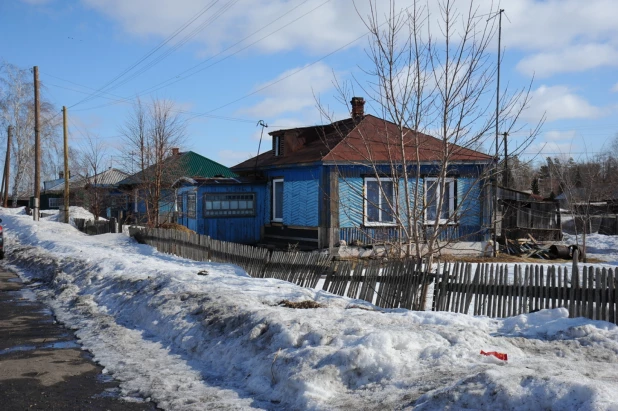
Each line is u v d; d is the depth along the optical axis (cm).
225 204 2297
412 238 995
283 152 2248
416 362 594
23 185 6194
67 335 909
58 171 5978
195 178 2312
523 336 719
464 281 875
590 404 409
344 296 1021
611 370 559
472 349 628
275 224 2230
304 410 541
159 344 840
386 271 964
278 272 1209
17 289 1400
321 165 1864
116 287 1215
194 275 1199
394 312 874
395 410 491
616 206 3659
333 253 1809
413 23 972
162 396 617
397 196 980
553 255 2136
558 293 784
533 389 448
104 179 4556
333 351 622
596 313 748
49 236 2425
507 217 2330
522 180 5012
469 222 1944
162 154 2411
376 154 1828
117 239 2175
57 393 631
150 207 2675
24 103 5338
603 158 4403
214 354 749
